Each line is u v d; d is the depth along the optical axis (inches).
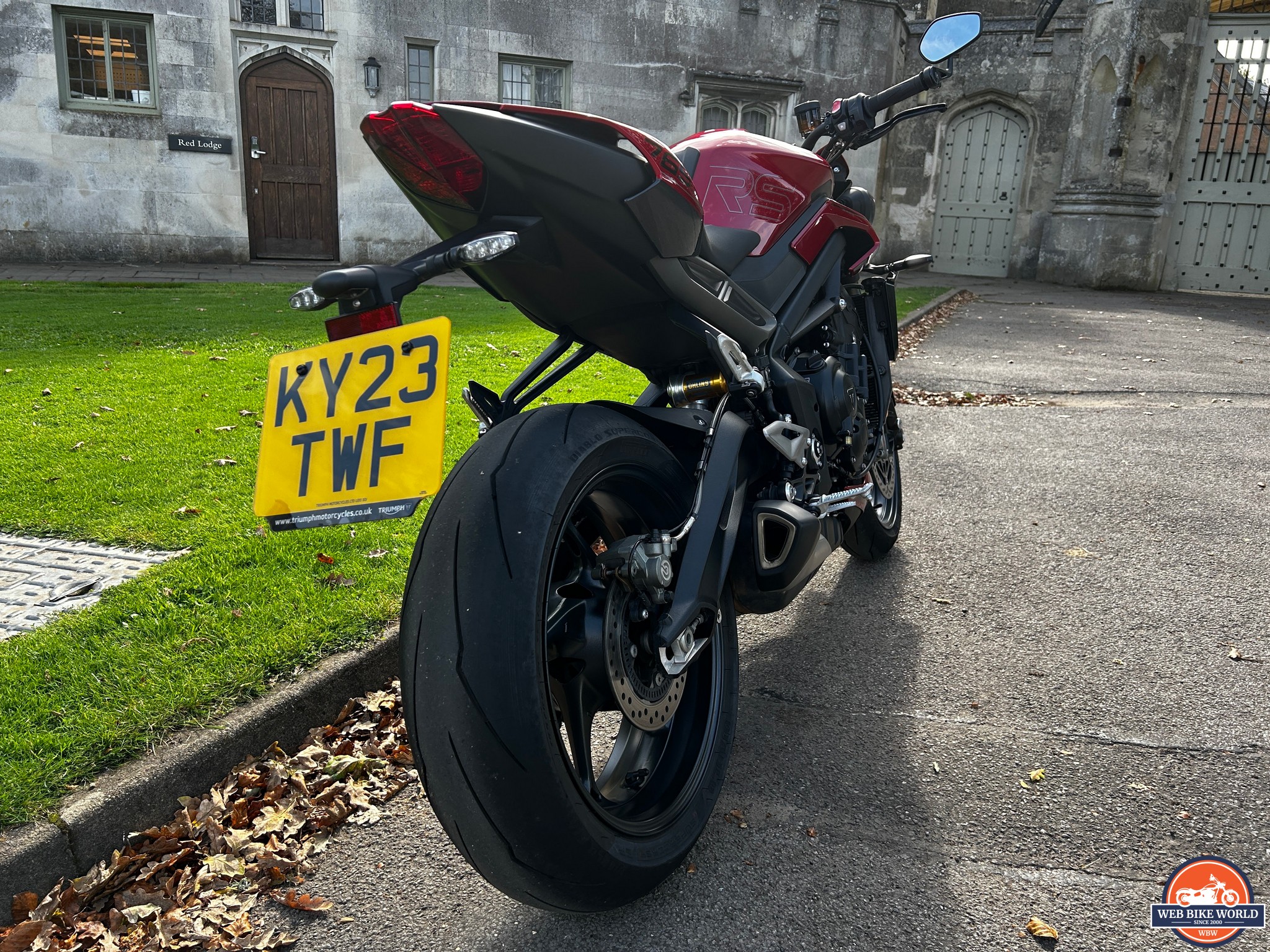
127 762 78.0
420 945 65.7
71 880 70.6
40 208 546.0
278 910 69.4
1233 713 94.0
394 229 612.1
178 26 547.5
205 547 121.6
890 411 127.7
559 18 627.2
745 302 82.0
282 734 87.4
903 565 135.0
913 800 80.7
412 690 57.7
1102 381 278.5
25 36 525.7
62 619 101.3
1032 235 731.4
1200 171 658.2
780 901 68.9
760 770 85.6
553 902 60.9
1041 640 110.8
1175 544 141.4
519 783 56.1
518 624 56.9
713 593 70.5
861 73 705.6
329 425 56.2
